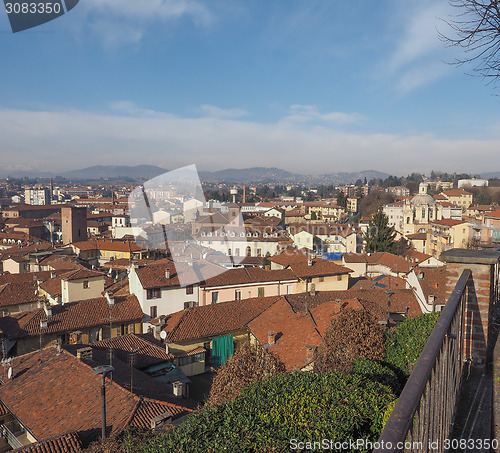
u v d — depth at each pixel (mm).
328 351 18625
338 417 10062
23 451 15766
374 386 12125
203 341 33562
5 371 23547
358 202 152000
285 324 30422
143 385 22328
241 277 43938
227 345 34031
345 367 17219
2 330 32031
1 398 21250
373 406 10758
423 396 3455
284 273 46781
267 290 45000
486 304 6660
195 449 9664
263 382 12352
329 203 159500
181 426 10945
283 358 25281
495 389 5809
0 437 20406
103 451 14703
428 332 17047
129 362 27000
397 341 18141
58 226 114625
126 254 68188
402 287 45625
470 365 6477
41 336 32844
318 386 11695
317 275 47625
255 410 10594
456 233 67188
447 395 4617
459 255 6906
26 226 104438
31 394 21047
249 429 9875
